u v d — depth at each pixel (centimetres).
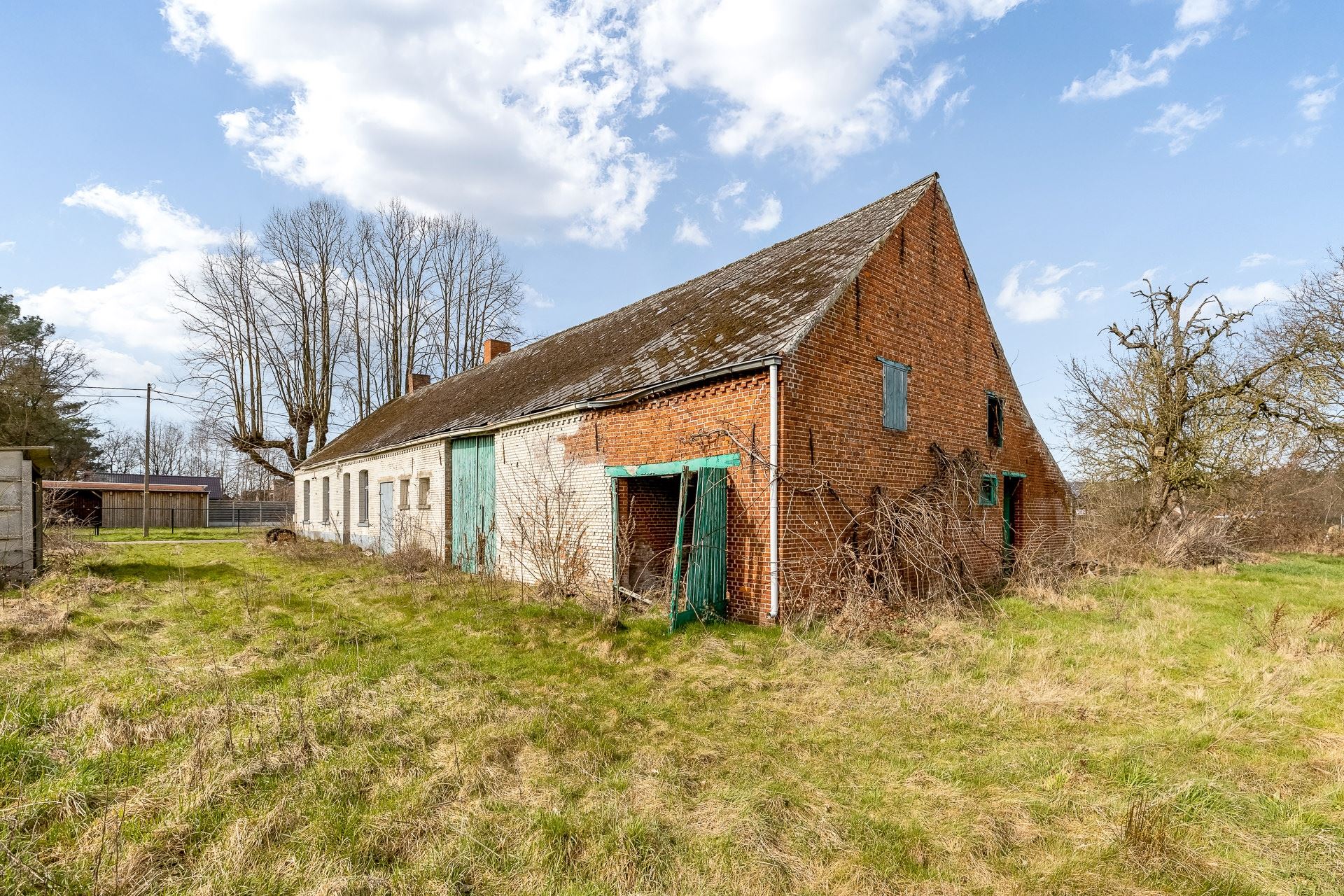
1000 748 481
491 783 421
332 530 2508
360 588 1219
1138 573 1454
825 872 332
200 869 326
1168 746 477
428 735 502
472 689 610
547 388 1419
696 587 876
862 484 1010
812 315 933
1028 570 1219
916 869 336
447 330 4219
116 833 345
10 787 400
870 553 980
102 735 468
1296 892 312
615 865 334
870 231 1157
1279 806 388
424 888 314
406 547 1617
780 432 873
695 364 1002
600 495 1116
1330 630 836
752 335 995
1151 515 1916
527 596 1089
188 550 2120
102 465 5225
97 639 734
